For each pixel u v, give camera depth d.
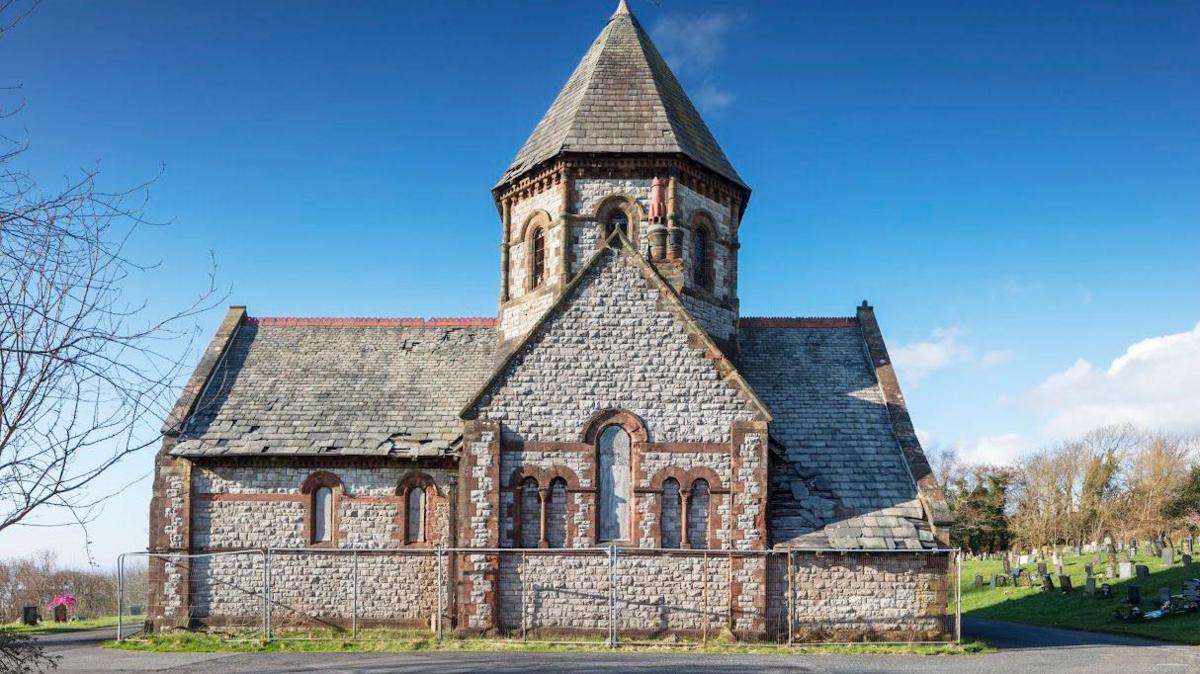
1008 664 22.08
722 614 24.59
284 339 33.41
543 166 29.80
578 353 25.67
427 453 28.06
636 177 29.30
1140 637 29.73
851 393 30.23
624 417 25.34
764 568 24.73
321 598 27.86
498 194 31.86
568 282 28.61
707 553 24.72
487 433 25.16
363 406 30.20
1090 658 23.56
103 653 24.22
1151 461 77.81
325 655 22.92
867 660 22.22
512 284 31.11
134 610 53.09
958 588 24.98
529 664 21.02
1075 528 76.69
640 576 24.69
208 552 28.14
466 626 24.55
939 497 26.14
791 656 22.69
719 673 19.78
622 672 19.86
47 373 10.44
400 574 27.89
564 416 25.34
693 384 25.52
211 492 28.52
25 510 10.46
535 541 24.97
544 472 25.11
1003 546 84.94
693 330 25.73
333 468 28.64
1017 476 85.12
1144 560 47.28
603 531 25.08
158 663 22.09
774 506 26.17
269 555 26.38
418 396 30.64
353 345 33.12
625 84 30.73
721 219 31.16
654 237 27.86
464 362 32.16
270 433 29.00
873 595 25.12
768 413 25.22
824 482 26.95
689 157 29.25
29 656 14.54
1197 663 22.77
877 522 25.86
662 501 25.11
